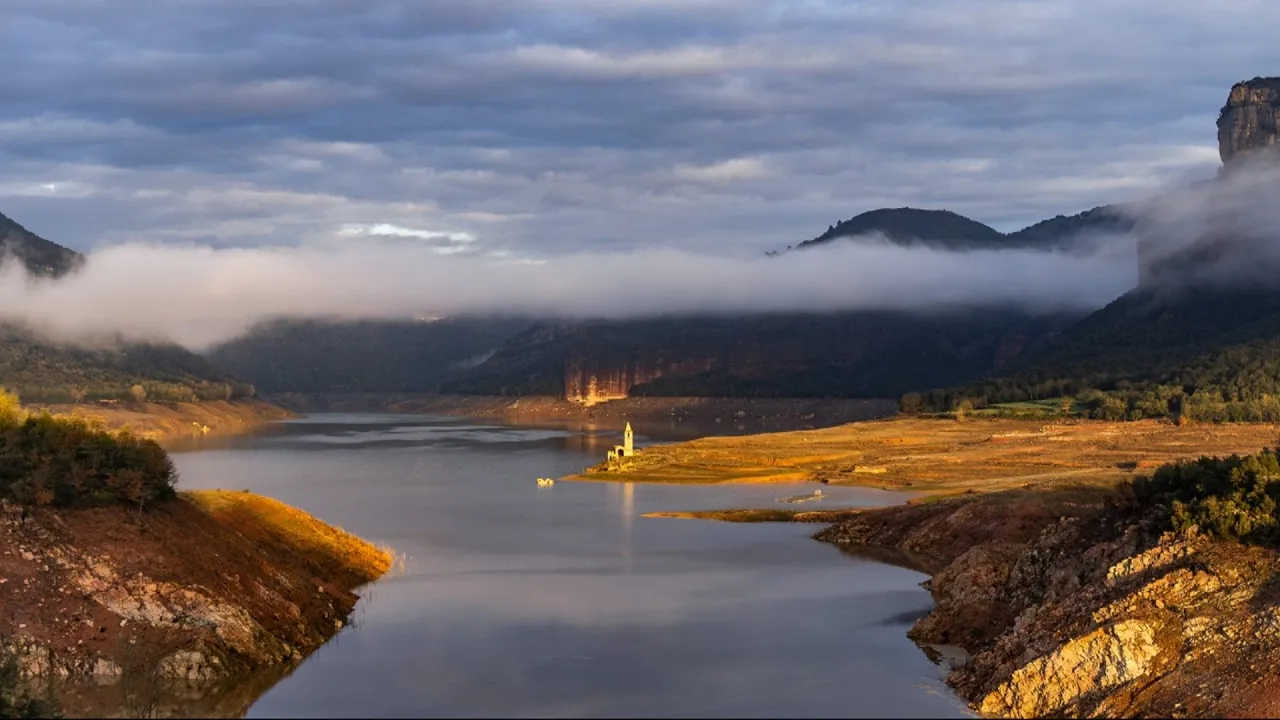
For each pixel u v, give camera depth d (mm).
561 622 99562
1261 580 71188
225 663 79812
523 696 78125
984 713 72500
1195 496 84438
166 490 100438
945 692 78250
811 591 113375
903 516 148625
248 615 86375
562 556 135875
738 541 148375
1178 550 76438
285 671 83500
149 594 82312
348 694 78312
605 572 124875
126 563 84375
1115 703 66938
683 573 124062
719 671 84000
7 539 81562
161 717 72500
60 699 71438
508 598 109875
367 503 197000
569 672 83875
